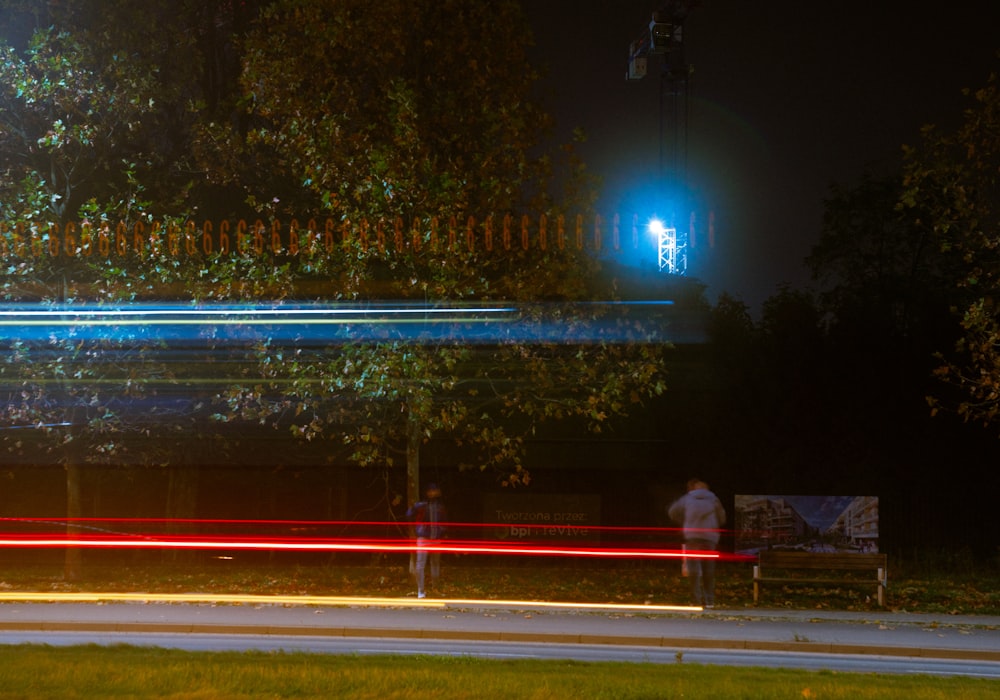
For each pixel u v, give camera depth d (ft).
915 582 68.95
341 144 64.34
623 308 65.31
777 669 35.32
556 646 43.93
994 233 55.98
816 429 91.61
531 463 85.30
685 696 28.99
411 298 63.72
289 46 66.74
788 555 59.98
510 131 64.80
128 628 46.19
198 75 76.33
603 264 65.87
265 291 62.85
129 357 67.41
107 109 68.59
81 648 36.42
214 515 88.38
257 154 71.77
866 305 96.07
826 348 93.81
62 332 65.51
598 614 52.26
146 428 70.90
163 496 90.02
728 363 93.91
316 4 65.82
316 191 65.57
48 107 69.77
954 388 90.43
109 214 70.28
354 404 70.23
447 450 85.30
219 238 73.92
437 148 68.44
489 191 64.23
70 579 67.67
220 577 69.26
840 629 48.16
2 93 68.18
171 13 73.97
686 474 88.07
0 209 66.03
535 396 67.41
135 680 29.50
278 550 85.10
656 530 85.15
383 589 63.93
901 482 89.92
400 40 66.39
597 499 78.89
